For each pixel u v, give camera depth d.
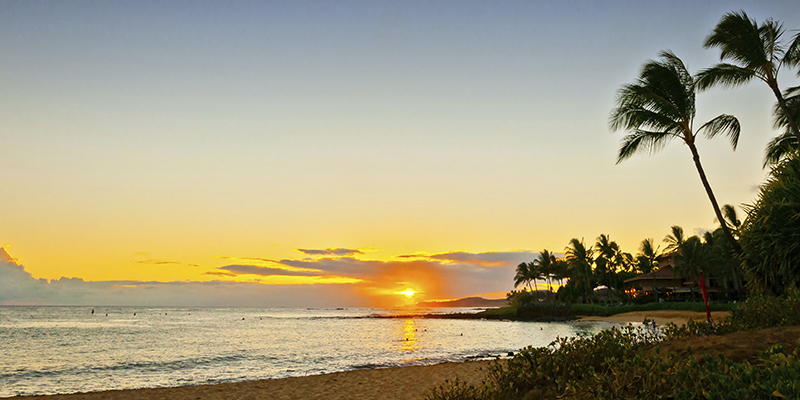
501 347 33.56
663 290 64.75
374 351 31.66
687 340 6.55
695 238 57.81
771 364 3.44
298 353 30.55
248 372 21.88
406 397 13.01
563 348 6.47
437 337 45.78
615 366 5.17
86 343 39.16
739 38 16.94
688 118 18.11
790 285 8.35
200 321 91.00
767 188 9.21
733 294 55.56
